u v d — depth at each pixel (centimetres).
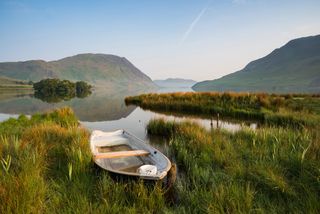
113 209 368
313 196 383
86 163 545
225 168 552
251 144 717
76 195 407
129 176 467
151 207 404
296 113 1291
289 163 529
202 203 399
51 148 656
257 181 471
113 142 827
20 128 1057
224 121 1434
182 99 2267
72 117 1471
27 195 358
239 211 347
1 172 439
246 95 1983
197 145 748
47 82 8688
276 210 369
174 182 530
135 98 3139
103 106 2755
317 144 596
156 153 628
